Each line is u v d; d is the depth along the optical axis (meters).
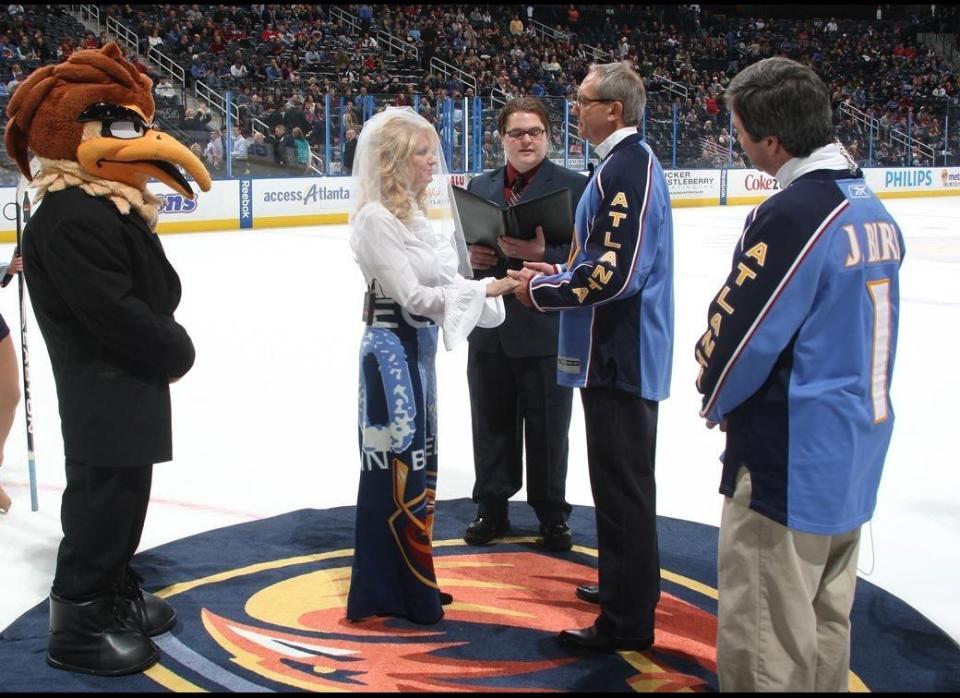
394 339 3.46
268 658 3.27
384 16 28.95
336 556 4.17
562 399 4.15
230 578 3.92
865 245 2.53
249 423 6.34
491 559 4.16
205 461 5.57
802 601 2.63
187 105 18.77
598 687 3.11
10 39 21.00
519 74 27.66
